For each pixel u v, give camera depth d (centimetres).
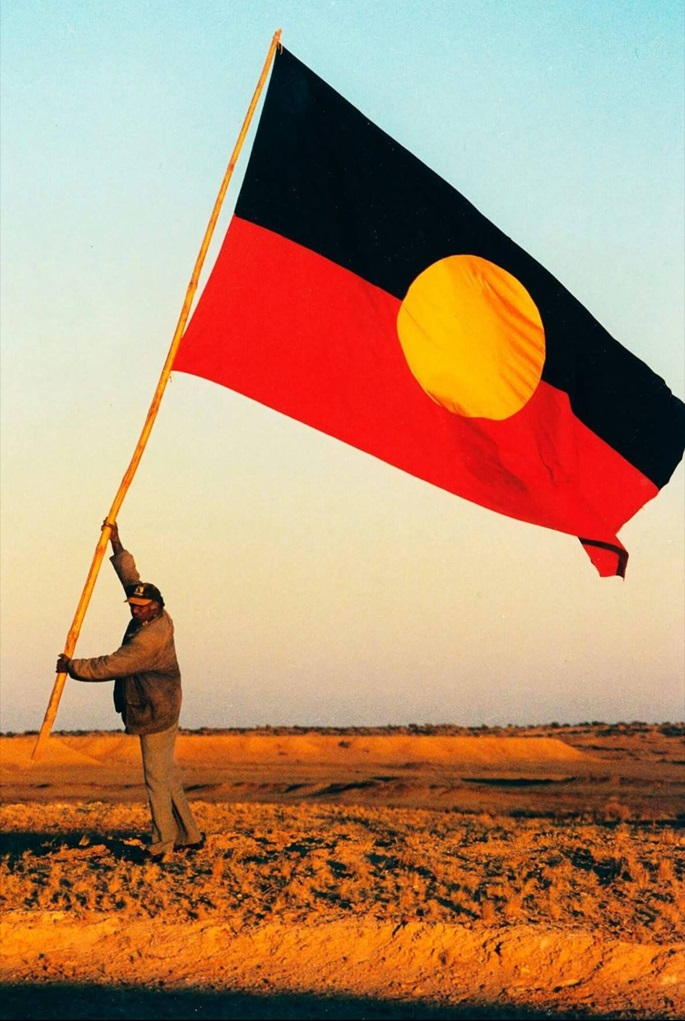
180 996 740
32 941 807
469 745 5766
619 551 1109
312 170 1071
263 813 1633
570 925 858
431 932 827
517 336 1095
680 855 1088
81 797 3234
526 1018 731
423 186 1084
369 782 3909
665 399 1141
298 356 1030
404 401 1052
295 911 860
